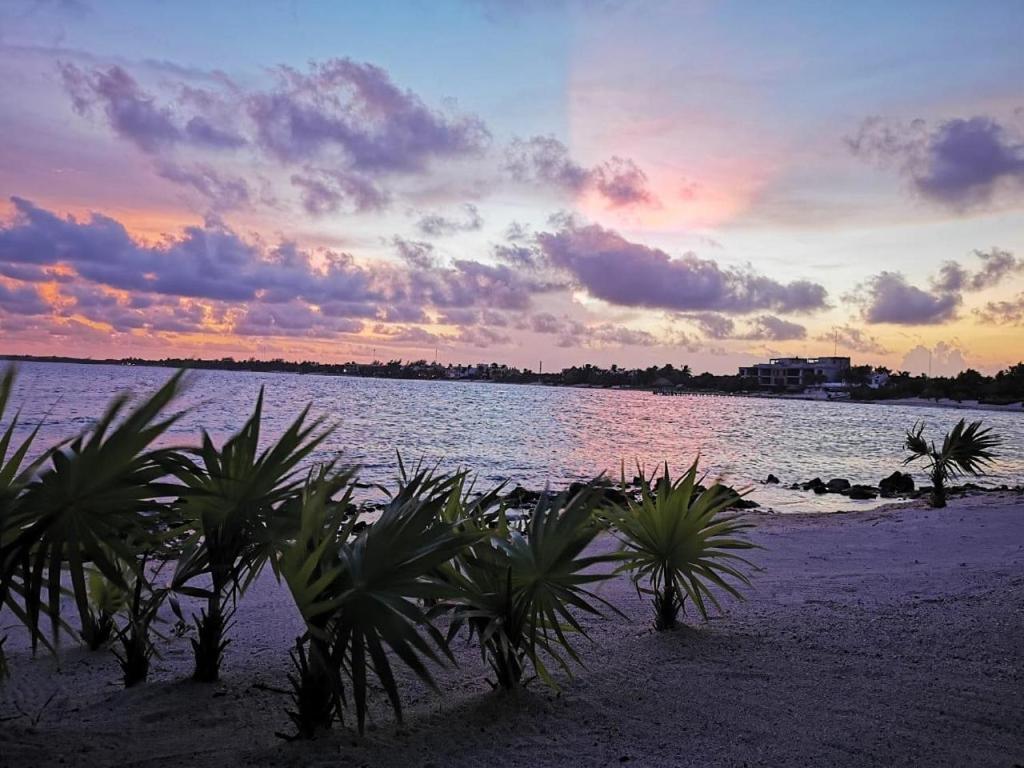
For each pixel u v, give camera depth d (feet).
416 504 11.44
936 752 11.27
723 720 12.47
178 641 17.99
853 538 35.70
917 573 25.20
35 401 201.36
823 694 13.69
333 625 11.30
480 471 93.91
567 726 12.22
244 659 16.61
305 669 11.49
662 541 17.97
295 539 12.37
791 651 16.29
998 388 639.35
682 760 10.91
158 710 13.06
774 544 33.88
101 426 9.53
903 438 191.01
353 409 244.83
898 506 56.70
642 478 18.39
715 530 18.13
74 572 9.92
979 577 23.65
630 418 263.90
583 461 110.63
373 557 10.92
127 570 16.15
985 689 13.87
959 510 48.44
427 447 126.82
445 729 12.08
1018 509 47.65
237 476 11.96
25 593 9.81
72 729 12.17
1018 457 131.64
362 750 11.11
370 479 73.87
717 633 17.85
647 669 15.23
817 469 107.86
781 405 561.02
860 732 11.98
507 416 247.91
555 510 13.76
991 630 17.47
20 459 9.59
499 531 13.75
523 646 13.83
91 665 16.20
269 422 162.30
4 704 13.61
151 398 9.83
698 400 631.56
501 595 13.62
